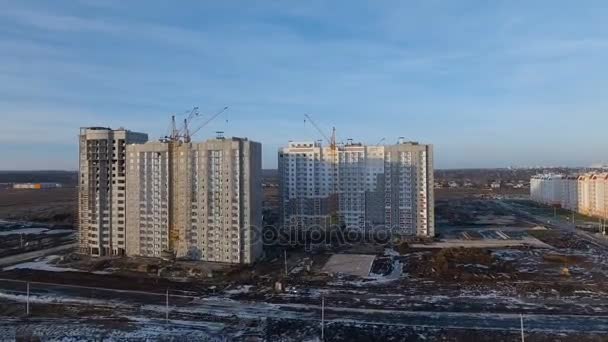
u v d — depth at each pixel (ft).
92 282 495.82
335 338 339.98
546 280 491.72
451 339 334.44
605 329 346.74
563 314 380.17
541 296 431.02
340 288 471.21
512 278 499.10
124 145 636.07
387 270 549.13
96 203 643.04
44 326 366.02
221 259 583.17
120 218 636.89
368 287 473.67
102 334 349.41
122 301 432.25
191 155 595.47
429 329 352.69
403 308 403.95
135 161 623.36
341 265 578.66
